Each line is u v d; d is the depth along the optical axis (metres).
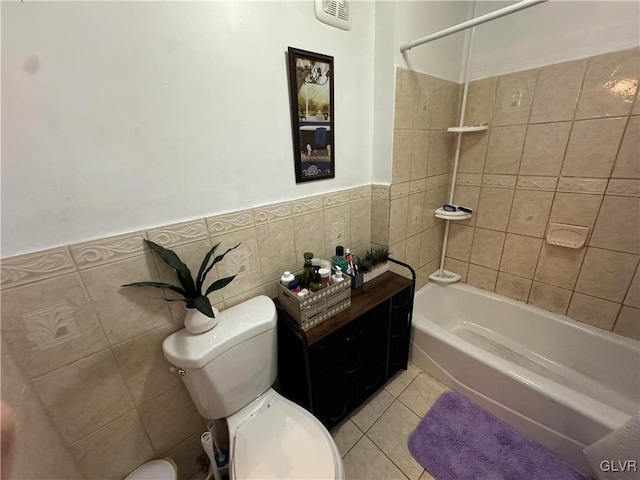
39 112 0.64
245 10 0.88
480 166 1.73
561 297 1.57
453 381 1.47
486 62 1.56
